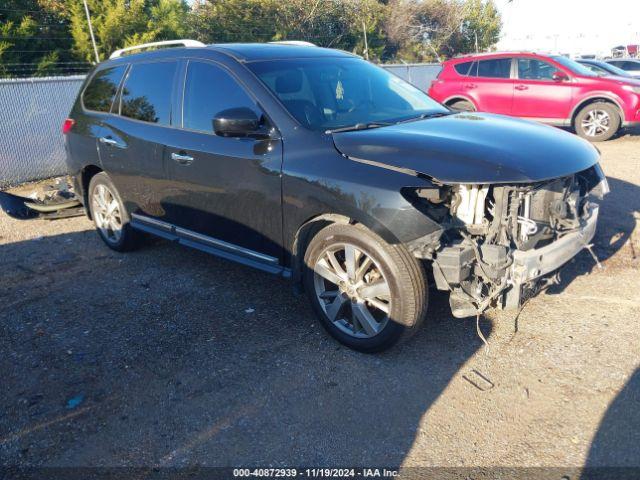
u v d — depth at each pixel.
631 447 2.71
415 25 40.88
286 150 3.71
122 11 23.27
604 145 10.63
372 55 32.84
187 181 4.40
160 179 4.69
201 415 3.15
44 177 9.98
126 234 5.50
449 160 3.18
